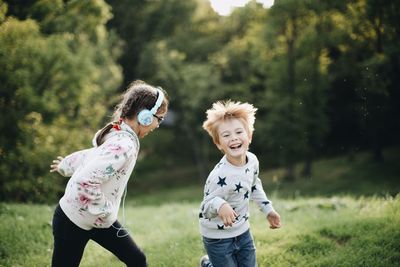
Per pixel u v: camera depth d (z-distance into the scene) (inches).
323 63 799.1
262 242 186.7
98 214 117.1
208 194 127.3
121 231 128.0
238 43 1077.8
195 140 1122.0
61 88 634.2
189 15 1200.2
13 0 530.3
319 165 981.8
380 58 453.1
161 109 129.0
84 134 679.1
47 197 598.2
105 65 825.5
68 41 652.1
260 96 967.6
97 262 177.6
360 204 251.6
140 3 1151.6
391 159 910.4
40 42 563.5
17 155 567.2
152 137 1190.3
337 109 940.6
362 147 1030.4
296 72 848.9
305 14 716.0
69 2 608.1
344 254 168.7
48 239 202.8
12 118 557.9
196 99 1026.1
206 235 130.2
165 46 1111.0
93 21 652.7
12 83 536.1
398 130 876.0
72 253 121.3
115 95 895.1
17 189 570.3
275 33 817.5
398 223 188.9
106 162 115.3
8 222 223.3
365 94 563.8
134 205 811.4
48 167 590.9
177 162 1255.5
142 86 128.3
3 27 502.0
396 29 376.5
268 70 896.3
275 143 886.4
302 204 269.3
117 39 1018.1
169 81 1079.6
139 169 1186.0
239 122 129.4
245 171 128.5
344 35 528.7
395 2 352.5
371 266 158.7
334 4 489.4
